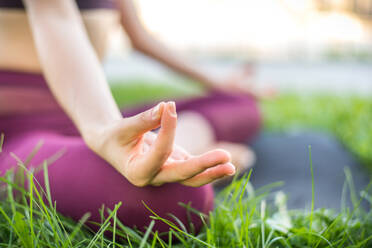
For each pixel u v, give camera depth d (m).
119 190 0.71
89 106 0.70
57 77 0.74
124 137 0.62
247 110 1.52
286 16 10.36
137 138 0.62
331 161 1.66
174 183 0.73
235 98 1.56
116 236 0.74
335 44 9.53
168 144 0.56
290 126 2.40
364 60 8.55
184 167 0.59
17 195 0.79
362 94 3.76
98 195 0.72
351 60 8.62
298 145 1.94
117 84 4.80
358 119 2.22
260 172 1.49
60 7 0.81
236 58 9.24
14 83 0.97
